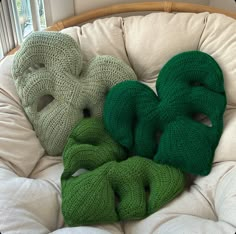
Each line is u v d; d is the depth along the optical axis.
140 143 1.17
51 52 1.16
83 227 0.94
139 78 1.34
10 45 1.42
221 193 1.00
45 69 1.18
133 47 1.30
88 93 1.19
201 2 1.63
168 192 1.05
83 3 1.55
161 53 1.26
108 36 1.32
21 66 1.17
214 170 1.08
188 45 1.26
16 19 1.42
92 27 1.36
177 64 1.17
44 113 1.20
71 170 1.10
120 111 1.15
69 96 1.17
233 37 1.22
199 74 1.16
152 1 1.58
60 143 1.21
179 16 1.32
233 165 1.05
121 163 1.10
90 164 1.14
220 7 1.63
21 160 1.13
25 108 1.21
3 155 1.10
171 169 1.11
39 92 1.19
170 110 1.13
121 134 1.16
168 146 1.11
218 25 1.25
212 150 1.11
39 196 1.02
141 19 1.36
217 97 1.13
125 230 1.03
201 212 1.01
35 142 1.19
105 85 1.21
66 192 1.03
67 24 1.48
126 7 1.49
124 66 1.21
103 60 1.20
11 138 1.13
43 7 1.50
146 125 1.16
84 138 1.17
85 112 1.28
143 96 1.15
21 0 1.46
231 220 0.89
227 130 1.11
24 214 0.94
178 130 1.11
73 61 1.17
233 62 1.17
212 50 1.23
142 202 1.04
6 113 1.16
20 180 1.04
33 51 1.15
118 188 1.08
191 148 1.09
